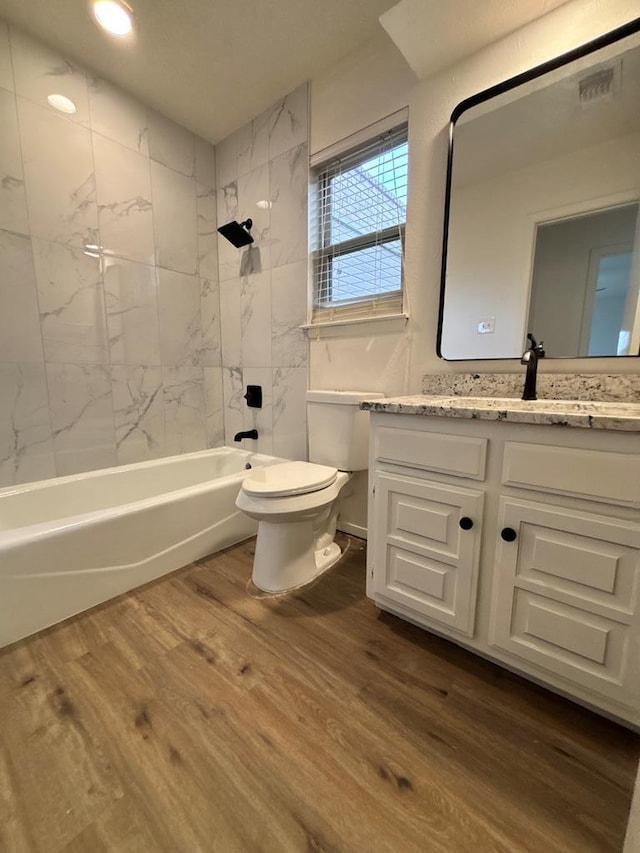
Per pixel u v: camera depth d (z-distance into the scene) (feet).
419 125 4.89
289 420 7.22
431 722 3.06
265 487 4.64
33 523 5.46
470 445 3.27
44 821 2.38
